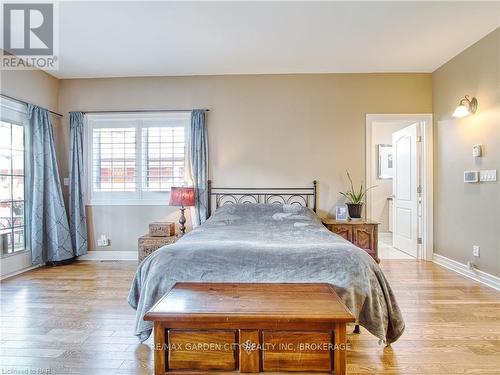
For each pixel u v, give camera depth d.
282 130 4.43
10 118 3.72
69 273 3.85
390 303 2.04
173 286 1.90
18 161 3.86
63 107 4.57
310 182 4.42
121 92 4.53
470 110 3.57
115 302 2.89
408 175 4.77
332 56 3.84
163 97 4.51
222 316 1.50
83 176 4.51
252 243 2.28
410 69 4.28
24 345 2.13
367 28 3.16
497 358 1.96
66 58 3.86
